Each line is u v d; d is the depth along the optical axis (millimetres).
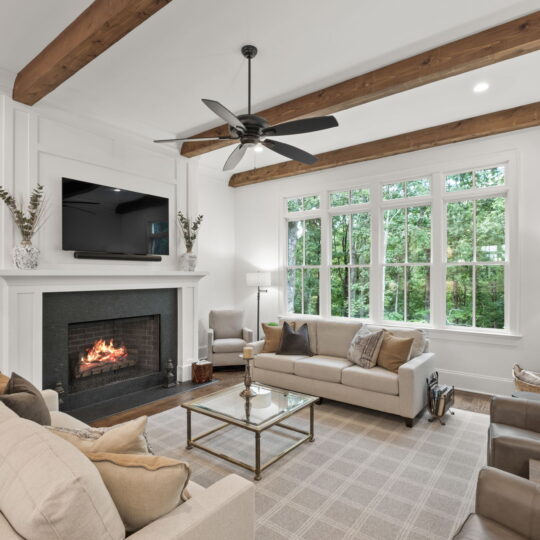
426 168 4598
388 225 4977
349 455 2803
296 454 2818
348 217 5340
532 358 3922
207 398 3066
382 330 3863
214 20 2396
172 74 3068
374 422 3443
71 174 3684
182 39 2596
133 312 4285
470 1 2252
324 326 4391
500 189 4148
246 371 3002
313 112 3379
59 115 3574
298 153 3039
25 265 3213
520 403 2279
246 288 6336
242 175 6160
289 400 2998
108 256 3936
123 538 1066
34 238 3416
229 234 6391
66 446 1079
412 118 4008
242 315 5777
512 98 3549
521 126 3764
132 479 1150
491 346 4156
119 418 3580
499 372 4105
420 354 3781
